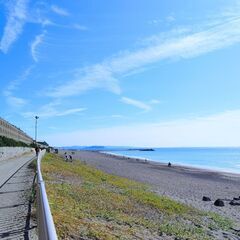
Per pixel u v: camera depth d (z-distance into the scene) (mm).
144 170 70000
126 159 122125
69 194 18359
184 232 16281
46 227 5062
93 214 15023
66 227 10836
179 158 162500
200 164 112375
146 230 14992
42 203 6805
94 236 10875
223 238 16969
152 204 21734
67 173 30922
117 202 19875
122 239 11891
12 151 53031
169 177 56812
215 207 27953
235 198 33125
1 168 30438
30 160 44000
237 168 91938
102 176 37500
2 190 16250
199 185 46594
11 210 11719
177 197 31328
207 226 19062
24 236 8875
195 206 26875
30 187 17250
